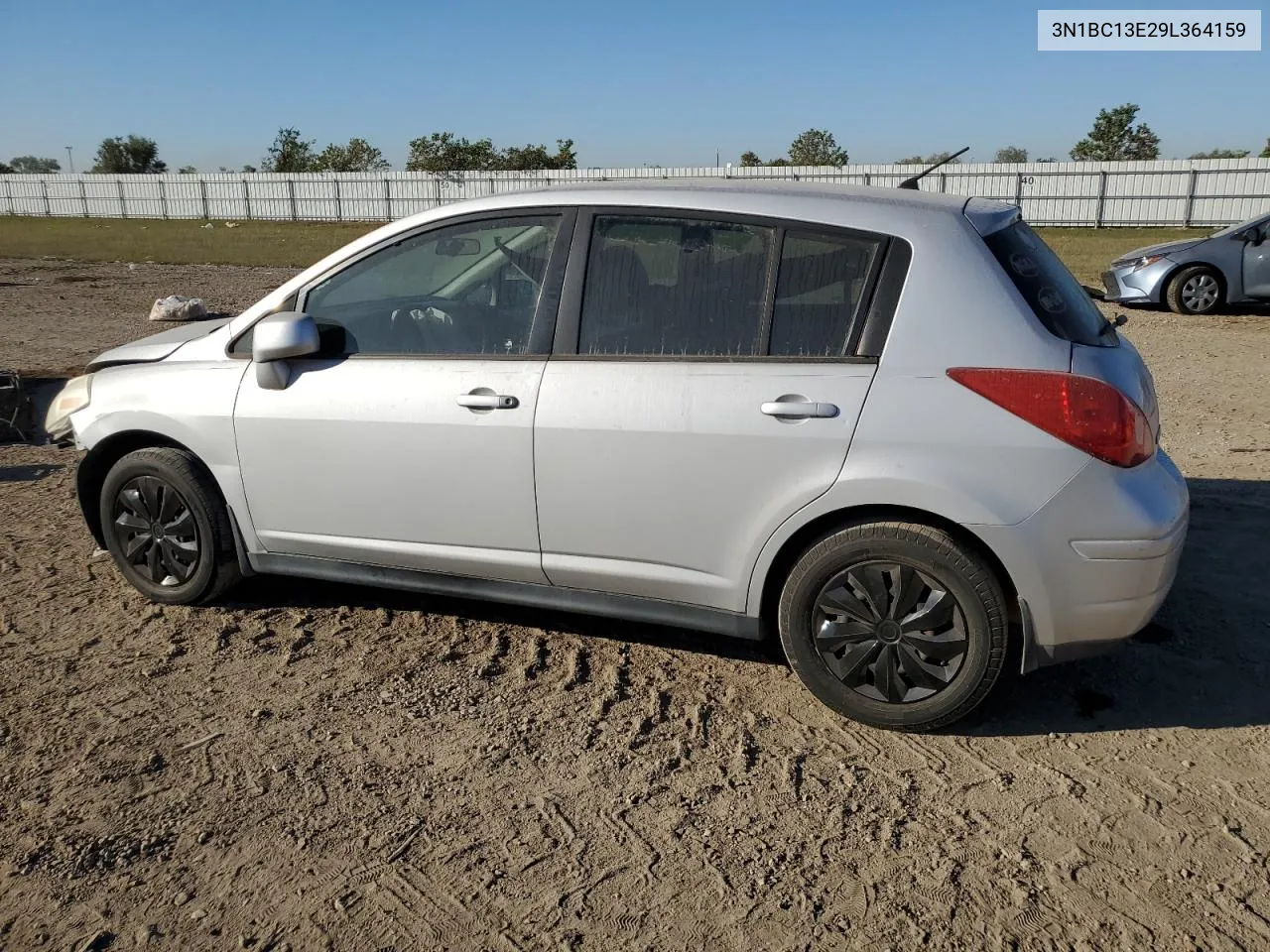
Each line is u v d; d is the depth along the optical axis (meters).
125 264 23.27
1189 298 13.22
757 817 3.04
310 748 3.39
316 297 4.09
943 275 3.27
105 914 2.63
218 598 4.45
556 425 3.57
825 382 3.30
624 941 2.55
